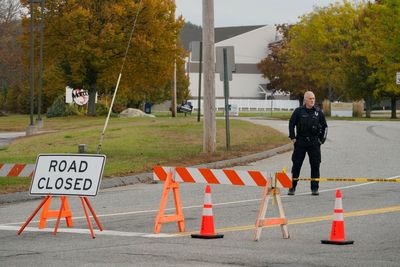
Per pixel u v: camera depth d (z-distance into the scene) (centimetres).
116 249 1348
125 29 7362
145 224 1658
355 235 1468
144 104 10512
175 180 1589
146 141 3688
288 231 1533
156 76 7588
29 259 1259
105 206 1959
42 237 1499
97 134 4212
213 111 3106
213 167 2802
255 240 1430
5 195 2100
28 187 2247
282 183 1480
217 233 1513
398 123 5584
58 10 7362
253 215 1758
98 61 7406
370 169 2705
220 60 3212
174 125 4759
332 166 2817
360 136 4178
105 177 2456
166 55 7462
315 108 2117
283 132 4403
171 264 1204
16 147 3781
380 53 7512
